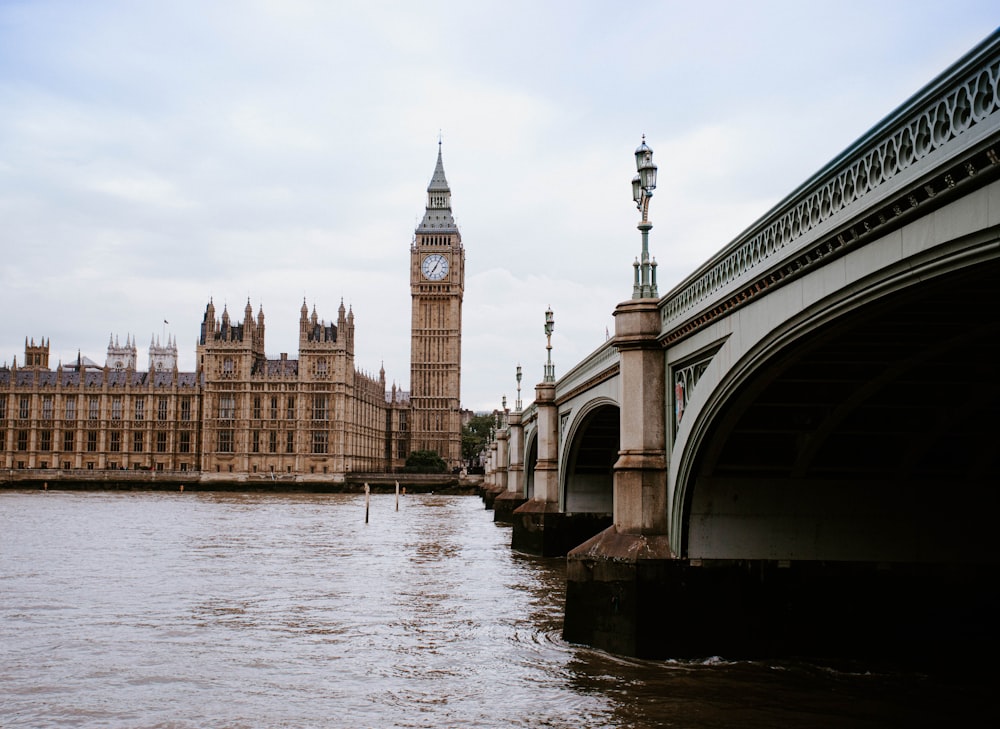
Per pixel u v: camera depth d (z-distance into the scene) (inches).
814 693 868.0
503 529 3024.1
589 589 1054.4
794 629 999.0
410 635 1163.3
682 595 995.3
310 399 7367.1
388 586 1598.2
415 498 6181.1
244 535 2662.4
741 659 988.6
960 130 479.8
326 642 1124.5
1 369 7721.5
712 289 893.8
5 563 1897.1
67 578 1676.9
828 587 1006.4
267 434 7347.4
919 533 1017.5
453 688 908.0
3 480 6806.1
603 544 1045.8
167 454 7519.7
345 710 845.2
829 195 638.5
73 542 2375.7
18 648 1093.8
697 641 991.0
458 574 1771.7
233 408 7367.1
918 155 522.0
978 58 454.9
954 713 812.0
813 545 1011.3
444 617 1289.4
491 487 4623.5
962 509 1021.8
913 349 759.7
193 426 7544.3
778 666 962.7
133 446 7524.6
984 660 993.5
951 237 508.7
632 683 904.9
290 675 968.3
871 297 606.2
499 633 1168.2
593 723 793.6
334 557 2068.2
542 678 932.6
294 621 1261.1
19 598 1444.4
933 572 1012.5
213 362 7396.7
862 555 1008.9
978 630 1005.8
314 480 7047.2
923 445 959.0
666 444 1052.5
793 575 1005.2
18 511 3777.1
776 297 745.0
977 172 470.9
